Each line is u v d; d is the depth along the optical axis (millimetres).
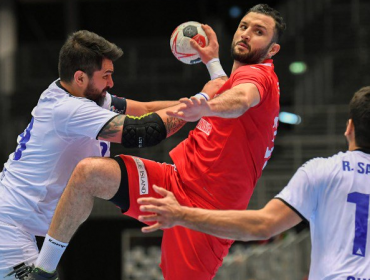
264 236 4988
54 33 33469
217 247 6344
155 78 27750
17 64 28750
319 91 25469
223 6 32812
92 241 26250
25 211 6309
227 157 6230
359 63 25250
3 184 6469
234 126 6207
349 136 5418
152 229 4938
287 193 5090
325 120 23500
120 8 33688
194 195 6336
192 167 6359
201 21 33469
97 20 33875
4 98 27141
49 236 5980
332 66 25484
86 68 6254
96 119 6121
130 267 19078
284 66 26609
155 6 33625
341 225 5031
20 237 6285
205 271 6355
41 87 27953
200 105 5188
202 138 6422
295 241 17125
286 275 16578
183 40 6891
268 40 6551
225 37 28391
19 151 6469
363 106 5254
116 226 26062
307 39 27391
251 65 6355
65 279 26156
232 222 4957
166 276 6500
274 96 6242
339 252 4996
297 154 22781
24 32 33312
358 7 27203
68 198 5988
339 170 5156
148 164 6379
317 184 5125
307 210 5082
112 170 6105
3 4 31750
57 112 6227
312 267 5152
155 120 6137
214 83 6668
